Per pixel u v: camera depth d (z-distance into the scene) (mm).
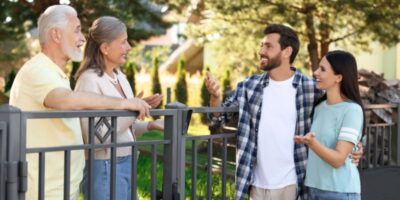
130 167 3666
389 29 8875
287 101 3662
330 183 3490
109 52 3555
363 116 3484
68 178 2965
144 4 10109
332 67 3482
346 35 9578
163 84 15836
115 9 9773
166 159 3475
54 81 3129
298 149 3658
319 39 9727
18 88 3186
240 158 3715
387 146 5316
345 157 3373
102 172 3512
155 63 15523
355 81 3502
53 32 3266
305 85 3682
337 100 3535
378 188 4574
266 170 3666
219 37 11180
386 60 15328
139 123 3977
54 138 3168
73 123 3248
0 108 2744
